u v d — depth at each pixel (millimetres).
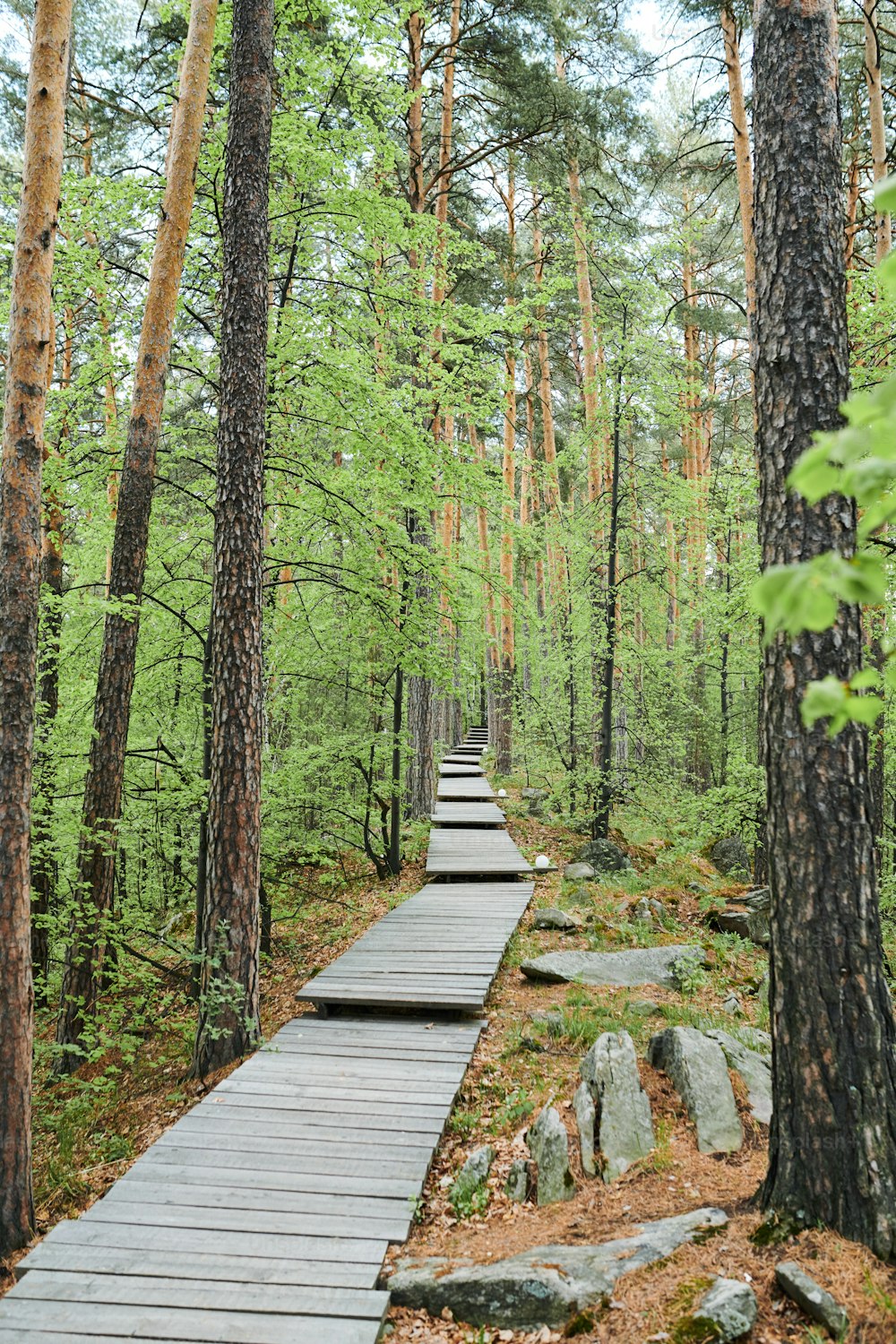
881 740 10047
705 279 21562
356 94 8547
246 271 6988
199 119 7609
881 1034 3541
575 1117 5074
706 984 7723
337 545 10594
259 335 7051
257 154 7082
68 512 10477
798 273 3934
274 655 10344
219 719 6820
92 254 7582
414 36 14078
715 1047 5363
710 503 14383
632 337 13297
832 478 1359
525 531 11555
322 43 10156
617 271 13289
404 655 9914
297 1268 3803
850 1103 3469
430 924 9867
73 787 10484
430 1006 7035
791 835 3705
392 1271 3803
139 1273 3770
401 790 13086
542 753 18750
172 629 9523
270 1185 4512
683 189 21156
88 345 8922
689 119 12938
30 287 5168
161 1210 4285
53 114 5246
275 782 9867
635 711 17656
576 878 12203
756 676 16141
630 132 14930
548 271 17047
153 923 11477
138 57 11781
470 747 40312
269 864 10203
